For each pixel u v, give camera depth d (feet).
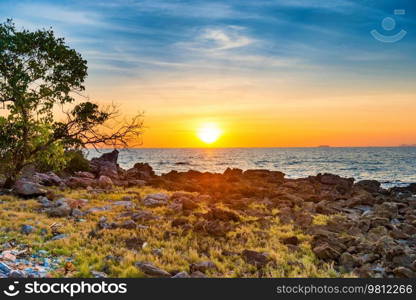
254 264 43.39
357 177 213.87
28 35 82.07
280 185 132.87
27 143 89.20
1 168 88.58
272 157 537.24
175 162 388.98
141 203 81.35
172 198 88.22
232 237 55.67
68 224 55.47
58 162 95.30
